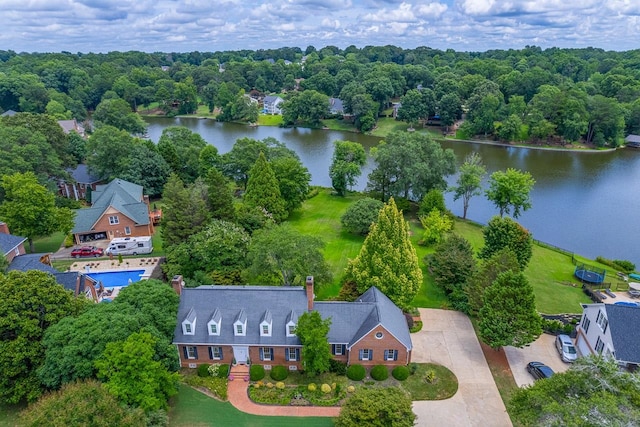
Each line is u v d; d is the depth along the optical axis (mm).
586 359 28031
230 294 38500
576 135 119688
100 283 48969
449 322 44500
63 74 181500
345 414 28609
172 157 85688
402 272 42375
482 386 35875
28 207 54531
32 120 79812
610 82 146500
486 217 80062
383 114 162625
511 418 31156
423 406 33812
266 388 35375
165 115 178875
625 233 71312
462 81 148250
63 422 24672
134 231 65125
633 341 34125
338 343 36812
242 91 175875
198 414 32844
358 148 91250
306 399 34156
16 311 33094
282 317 37406
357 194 89500
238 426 31906
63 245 62969
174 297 37000
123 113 128125
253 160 84562
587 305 40219
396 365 37312
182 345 37062
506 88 149875
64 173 76188
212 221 53469
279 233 45719
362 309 38031
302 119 159875
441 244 52219
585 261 61062
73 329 31359
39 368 31391
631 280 54719
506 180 68500
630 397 25469
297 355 37094
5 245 51438
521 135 127688
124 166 79688
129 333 31438
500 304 37531
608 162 108688
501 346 39469
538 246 65562
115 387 28203
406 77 179625
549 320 43188
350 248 62625
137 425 26375
